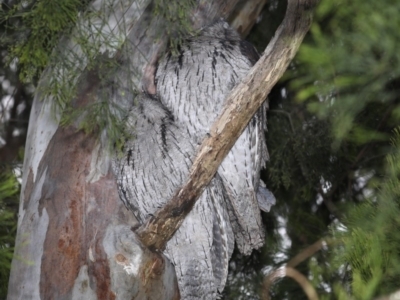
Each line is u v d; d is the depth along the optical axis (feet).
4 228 28.53
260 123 25.17
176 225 22.88
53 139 25.08
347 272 27.96
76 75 23.70
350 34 20.34
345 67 19.93
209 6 26.84
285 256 35.37
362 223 19.34
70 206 24.18
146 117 24.03
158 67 24.44
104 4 24.38
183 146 23.58
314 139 34.81
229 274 36.14
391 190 19.47
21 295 24.17
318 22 28.02
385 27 19.53
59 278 23.79
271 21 37.65
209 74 23.63
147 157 23.81
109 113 23.13
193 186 22.04
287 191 37.27
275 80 21.09
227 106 21.33
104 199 24.25
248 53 25.18
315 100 35.94
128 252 23.25
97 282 23.48
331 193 36.17
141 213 24.25
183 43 24.64
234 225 25.61
